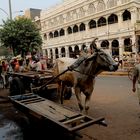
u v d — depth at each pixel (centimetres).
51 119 502
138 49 3269
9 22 2855
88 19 3953
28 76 957
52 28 4909
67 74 758
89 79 666
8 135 632
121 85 1396
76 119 503
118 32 3438
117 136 578
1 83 1571
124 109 823
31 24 2900
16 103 697
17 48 2883
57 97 1063
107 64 625
